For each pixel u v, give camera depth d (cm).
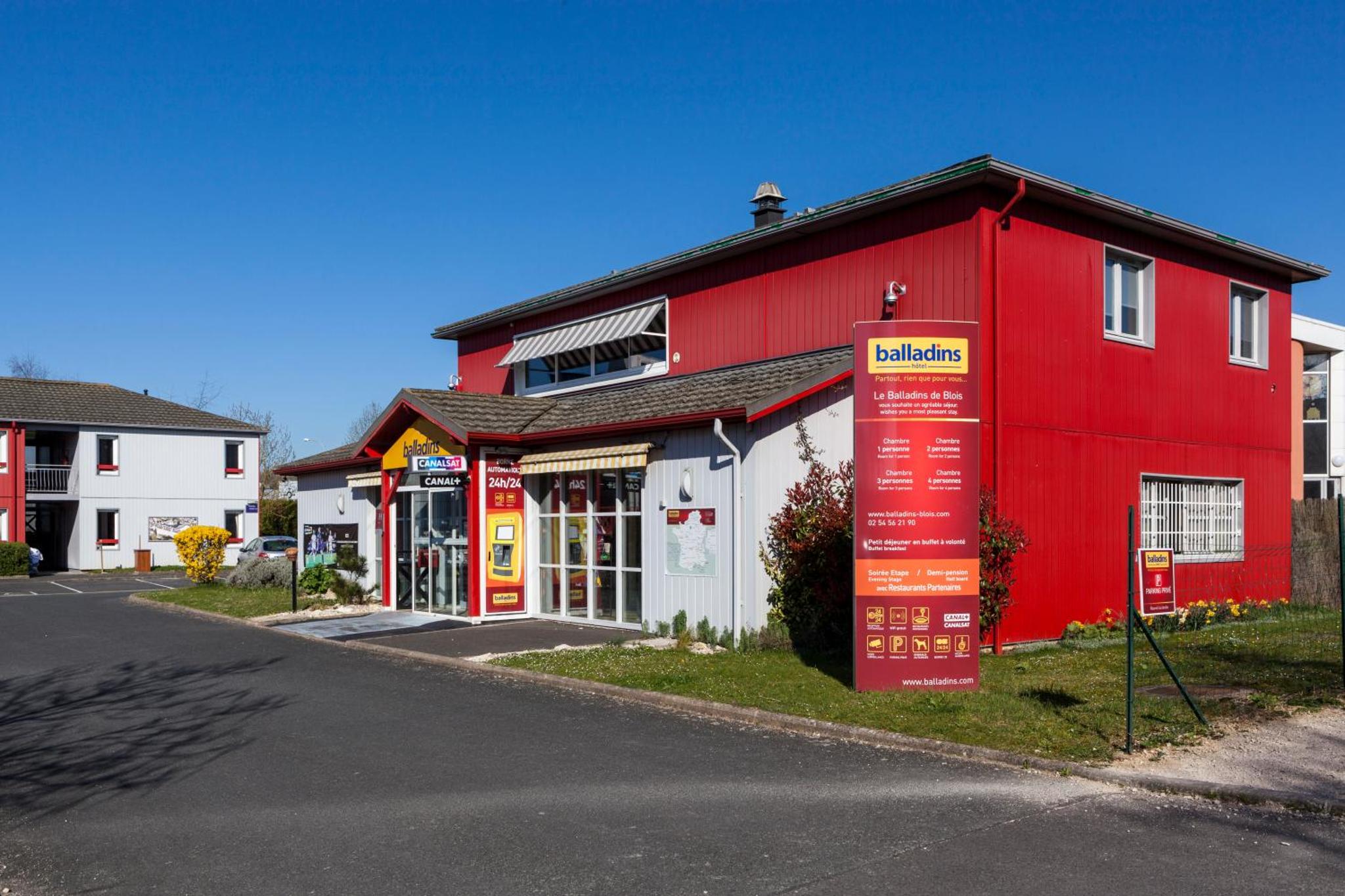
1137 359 1634
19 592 3059
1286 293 1959
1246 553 1823
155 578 3878
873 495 1049
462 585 1817
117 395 4816
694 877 567
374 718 1009
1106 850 606
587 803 710
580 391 2142
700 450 1463
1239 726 877
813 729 927
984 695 1015
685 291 1891
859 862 588
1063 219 1520
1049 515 1479
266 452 7650
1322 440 2645
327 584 2305
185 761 848
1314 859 593
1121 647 1384
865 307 1554
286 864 597
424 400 1831
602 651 1366
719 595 1424
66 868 597
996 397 1405
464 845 625
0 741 930
